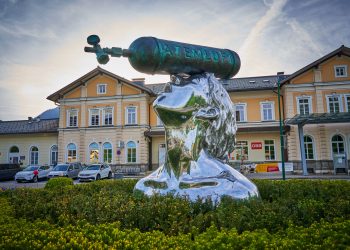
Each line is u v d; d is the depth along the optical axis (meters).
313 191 5.72
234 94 27.61
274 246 2.63
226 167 4.79
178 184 4.60
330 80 24.77
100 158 27.73
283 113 26.53
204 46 5.11
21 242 2.85
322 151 24.09
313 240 2.84
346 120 21.67
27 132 29.81
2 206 4.85
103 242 2.94
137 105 27.69
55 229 3.37
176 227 3.38
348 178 18.03
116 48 4.38
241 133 26.69
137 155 27.08
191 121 4.76
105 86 28.48
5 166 26.56
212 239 2.86
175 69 4.82
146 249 2.71
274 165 24.64
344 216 3.77
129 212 3.79
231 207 3.89
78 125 28.69
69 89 29.16
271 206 3.98
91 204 4.25
